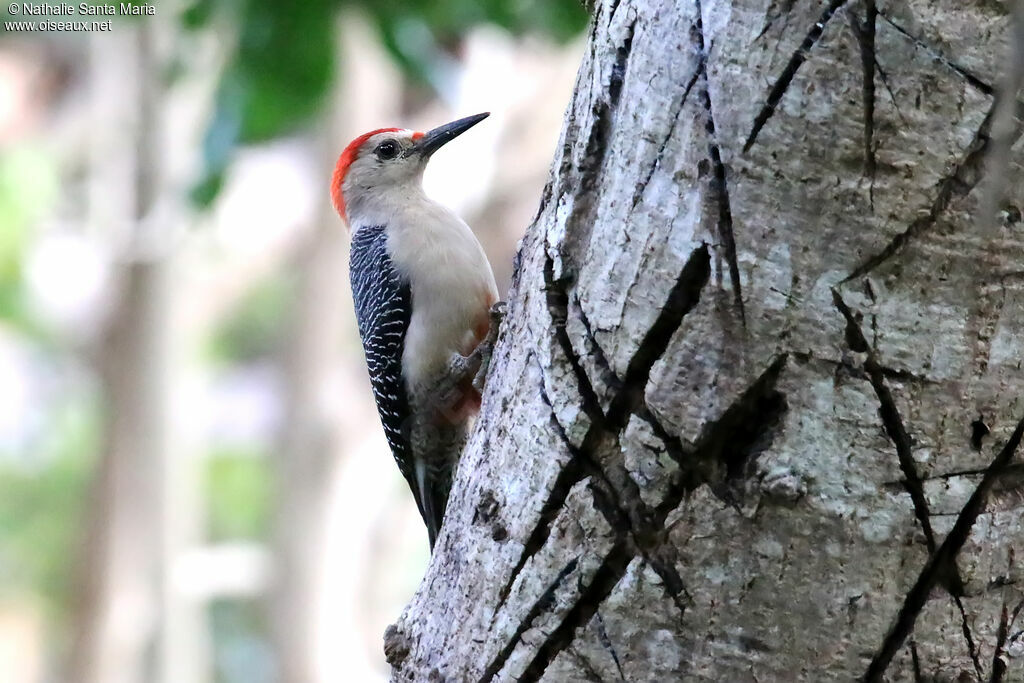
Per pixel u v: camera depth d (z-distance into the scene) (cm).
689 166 530
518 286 638
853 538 521
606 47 584
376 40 1335
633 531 553
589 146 589
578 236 587
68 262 2859
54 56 2733
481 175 2391
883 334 512
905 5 495
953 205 505
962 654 534
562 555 572
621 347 552
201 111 2128
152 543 2428
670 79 537
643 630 554
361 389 2650
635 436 549
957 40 495
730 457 536
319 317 2541
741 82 514
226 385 3180
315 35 1282
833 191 506
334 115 2369
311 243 2525
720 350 527
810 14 502
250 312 3059
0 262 2567
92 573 2417
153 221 2173
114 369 2375
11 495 3012
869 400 516
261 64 1292
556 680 578
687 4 534
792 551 526
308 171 2772
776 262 515
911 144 500
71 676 2444
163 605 2458
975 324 514
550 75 2334
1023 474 537
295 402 2567
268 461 2861
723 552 535
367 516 2650
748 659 538
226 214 2786
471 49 2208
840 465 518
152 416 2388
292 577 2561
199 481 2794
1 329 2866
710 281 527
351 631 2638
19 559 2967
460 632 632
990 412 521
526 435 593
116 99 2248
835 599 526
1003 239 507
